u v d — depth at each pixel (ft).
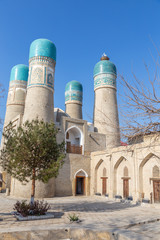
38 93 63.26
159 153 42.73
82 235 23.47
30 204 32.22
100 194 62.69
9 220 28.86
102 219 30.01
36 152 32.81
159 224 27.63
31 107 62.08
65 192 63.05
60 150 36.37
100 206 44.09
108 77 82.69
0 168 69.97
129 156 51.37
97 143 73.67
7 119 82.43
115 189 56.18
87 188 66.90
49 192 57.11
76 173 66.33
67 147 68.95
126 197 52.13
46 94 64.23
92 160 68.80
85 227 24.17
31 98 63.21
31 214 30.76
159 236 20.84
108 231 22.06
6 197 55.16
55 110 82.23
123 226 25.34
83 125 73.10
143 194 46.98
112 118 76.89
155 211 38.14
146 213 35.83
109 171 58.70
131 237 19.85
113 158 57.62
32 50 67.77
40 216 30.09
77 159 67.72
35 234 22.85
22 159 32.22
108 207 42.80
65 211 36.94
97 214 34.50
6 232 22.02
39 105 62.18
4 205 42.39
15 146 32.45
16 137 33.35
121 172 55.42
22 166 32.73
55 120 74.54
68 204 46.52
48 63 66.85
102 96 81.15
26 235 22.57
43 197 55.36
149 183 45.93
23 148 32.09
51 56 67.72
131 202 48.34
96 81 84.74
